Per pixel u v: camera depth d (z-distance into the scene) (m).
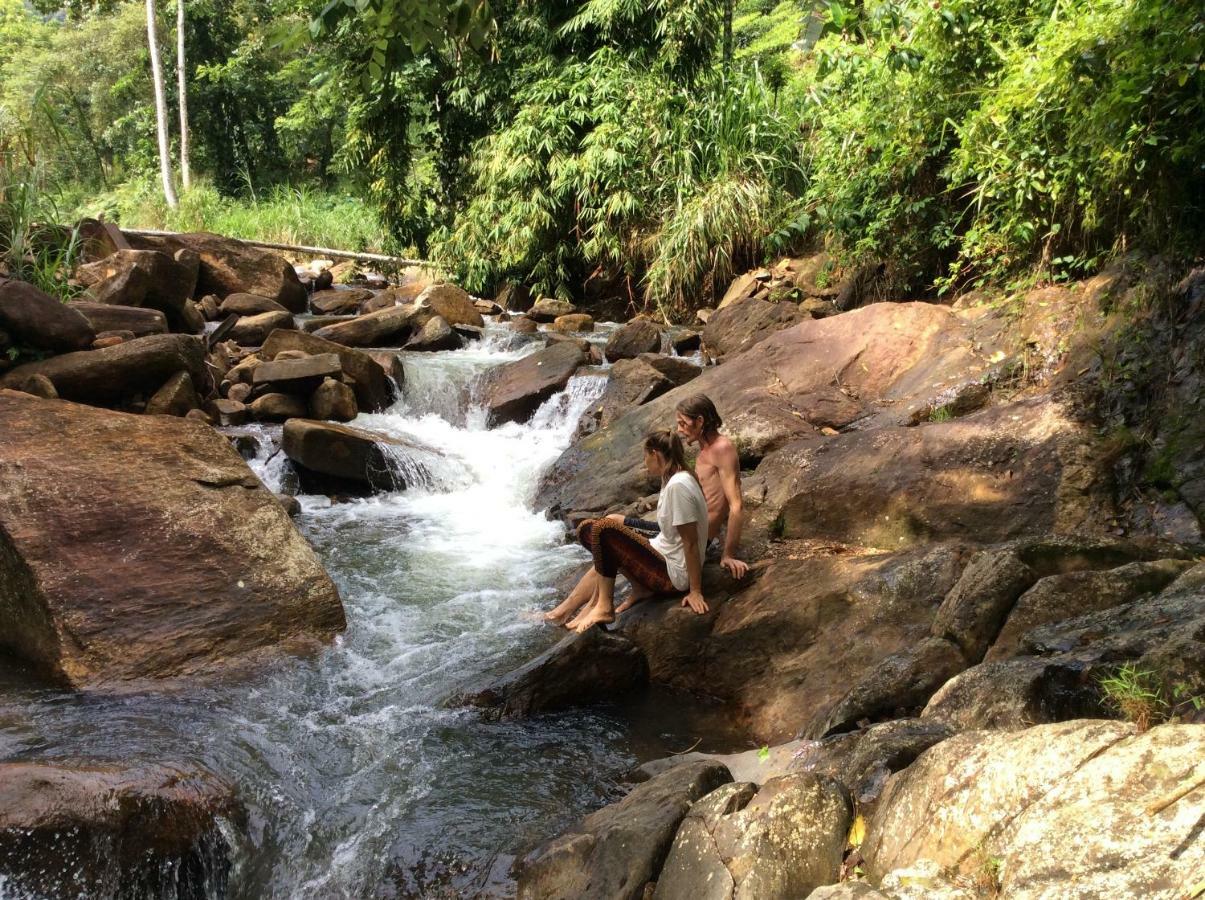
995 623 4.01
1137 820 2.16
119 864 3.19
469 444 8.64
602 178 12.43
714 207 11.38
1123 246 6.62
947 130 8.58
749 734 4.46
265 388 8.66
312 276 13.28
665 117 12.42
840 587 4.83
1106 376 5.71
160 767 3.60
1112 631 3.54
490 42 13.47
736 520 5.26
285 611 5.26
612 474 7.32
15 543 4.96
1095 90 6.38
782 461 6.30
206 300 10.93
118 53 29.92
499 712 4.58
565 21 13.70
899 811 2.72
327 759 4.18
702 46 12.78
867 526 5.67
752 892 2.67
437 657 5.14
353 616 5.60
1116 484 5.18
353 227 18.16
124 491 5.48
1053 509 5.17
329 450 7.62
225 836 3.53
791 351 7.80
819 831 2.83
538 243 13.36
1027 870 2.23
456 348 10.91
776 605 4.91
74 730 4.11
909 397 6.95
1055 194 6.88
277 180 31.75
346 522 7.20
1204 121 5.66
